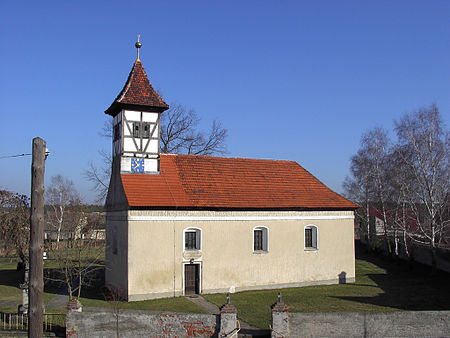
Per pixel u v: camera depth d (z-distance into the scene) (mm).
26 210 31312
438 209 34312
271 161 33156
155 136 27828
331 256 30266
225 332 15742
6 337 16750
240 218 27656
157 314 16125
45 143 12609
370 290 27578
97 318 16172
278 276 28484
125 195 25375
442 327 15945
